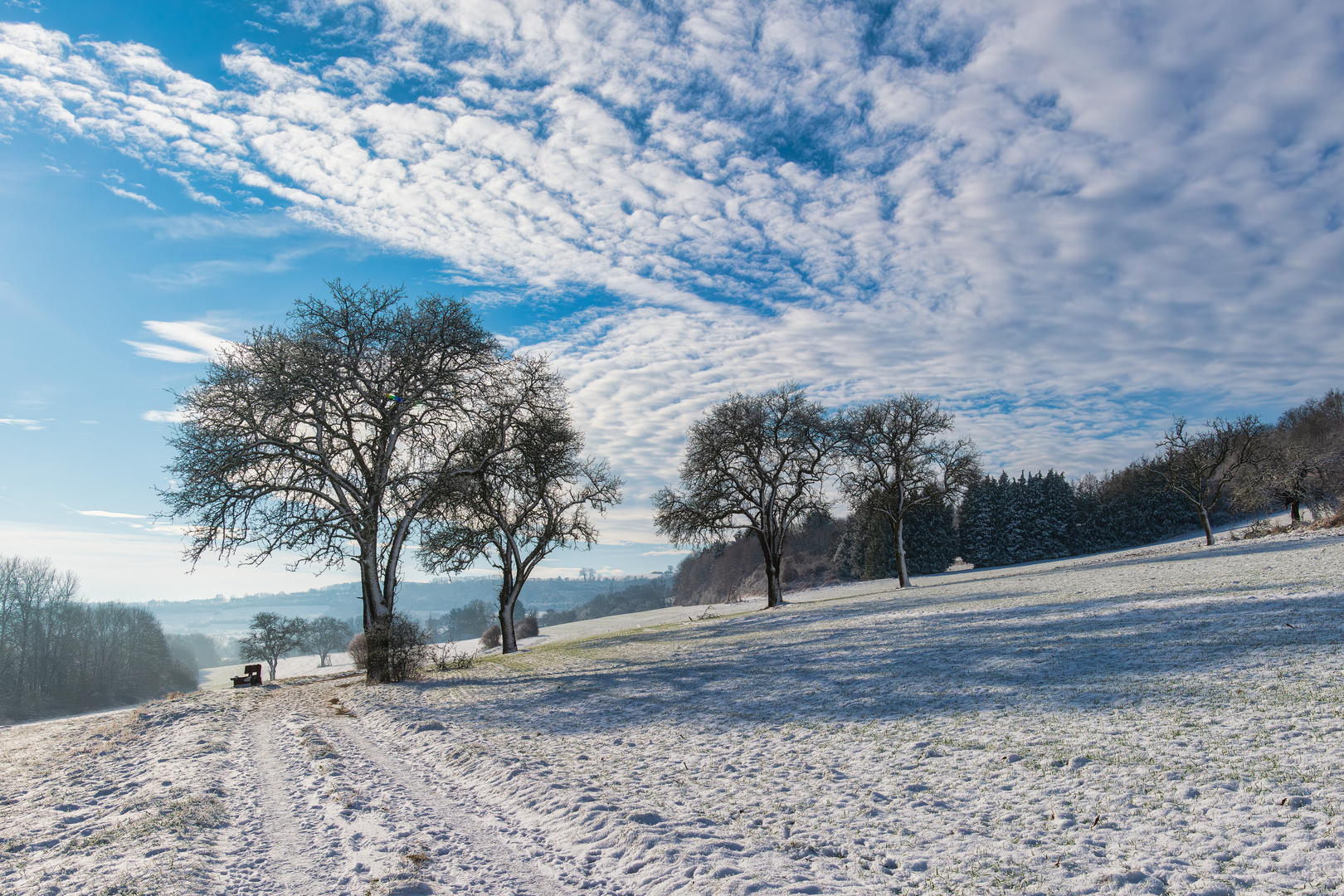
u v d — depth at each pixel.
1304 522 45.34
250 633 87.06
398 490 26.41
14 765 13.17
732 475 47.12
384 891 5.71
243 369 23.38
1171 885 4.92
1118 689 10.58
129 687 90.56
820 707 12.77
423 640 25.09
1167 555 44.12
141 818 7.98
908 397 49.25
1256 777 6.55
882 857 5.95
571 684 19.53
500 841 7.12
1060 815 6.45
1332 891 4.49
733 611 56.03
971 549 90.00
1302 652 10.84
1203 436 51.00
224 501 22.83
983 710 10.70
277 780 10.23
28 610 80.81
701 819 7.23
